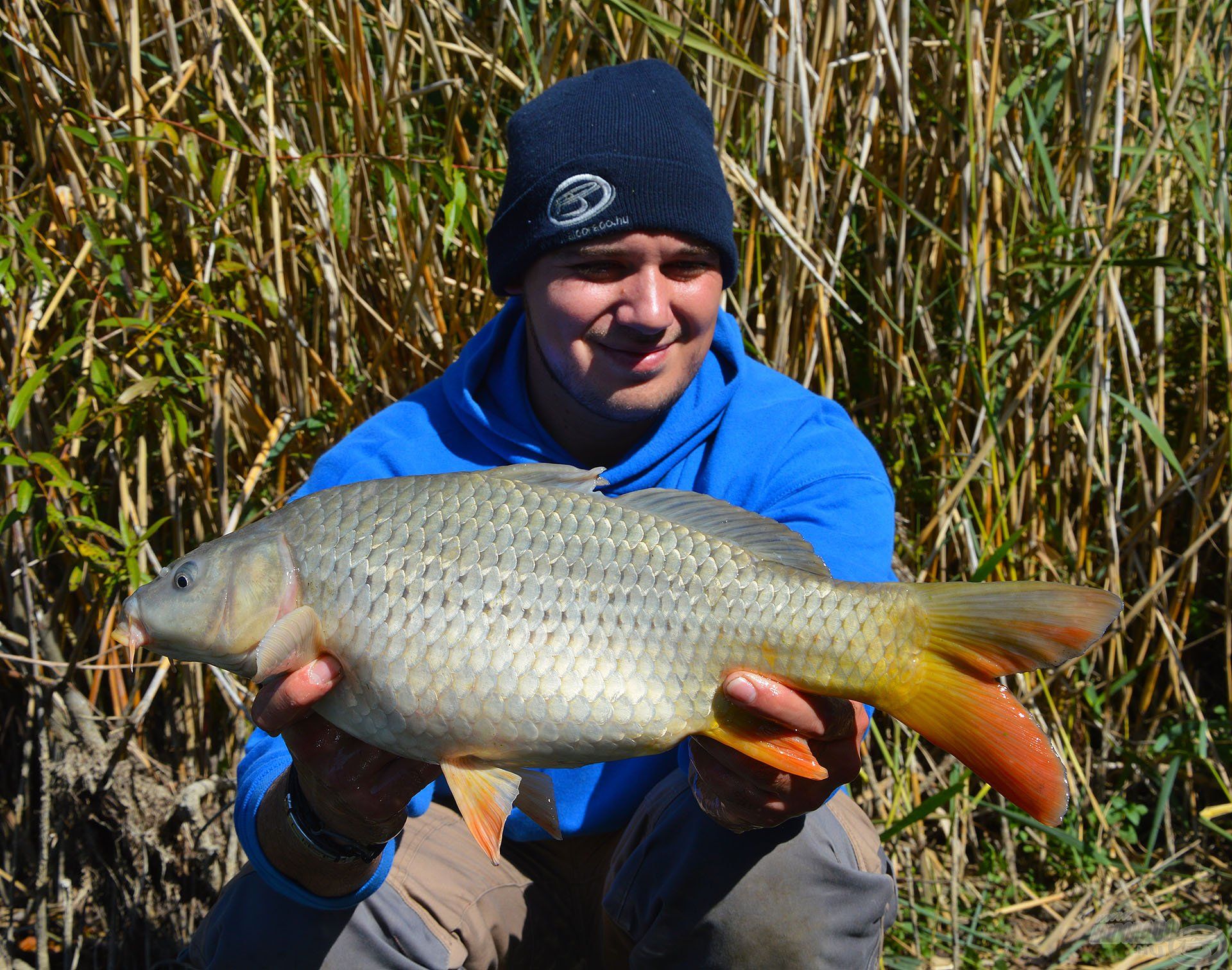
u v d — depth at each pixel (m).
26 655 2.49
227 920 1.64
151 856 2.39
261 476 2.51
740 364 1.84
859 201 2.83
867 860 1.70
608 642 1.32
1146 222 2.83
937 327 2.81
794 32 2.48
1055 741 2.66
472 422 1.84
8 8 2.37
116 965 2.36
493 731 1.32
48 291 2.39
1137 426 2.73
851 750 1.43
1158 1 2.86
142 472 2.40
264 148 2.44
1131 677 2.67
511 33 2.67
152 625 1.36
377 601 1.32
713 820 1.57
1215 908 2.45
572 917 1.87
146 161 2.38
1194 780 2.71
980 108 2.63
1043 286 2.72
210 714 2.57
